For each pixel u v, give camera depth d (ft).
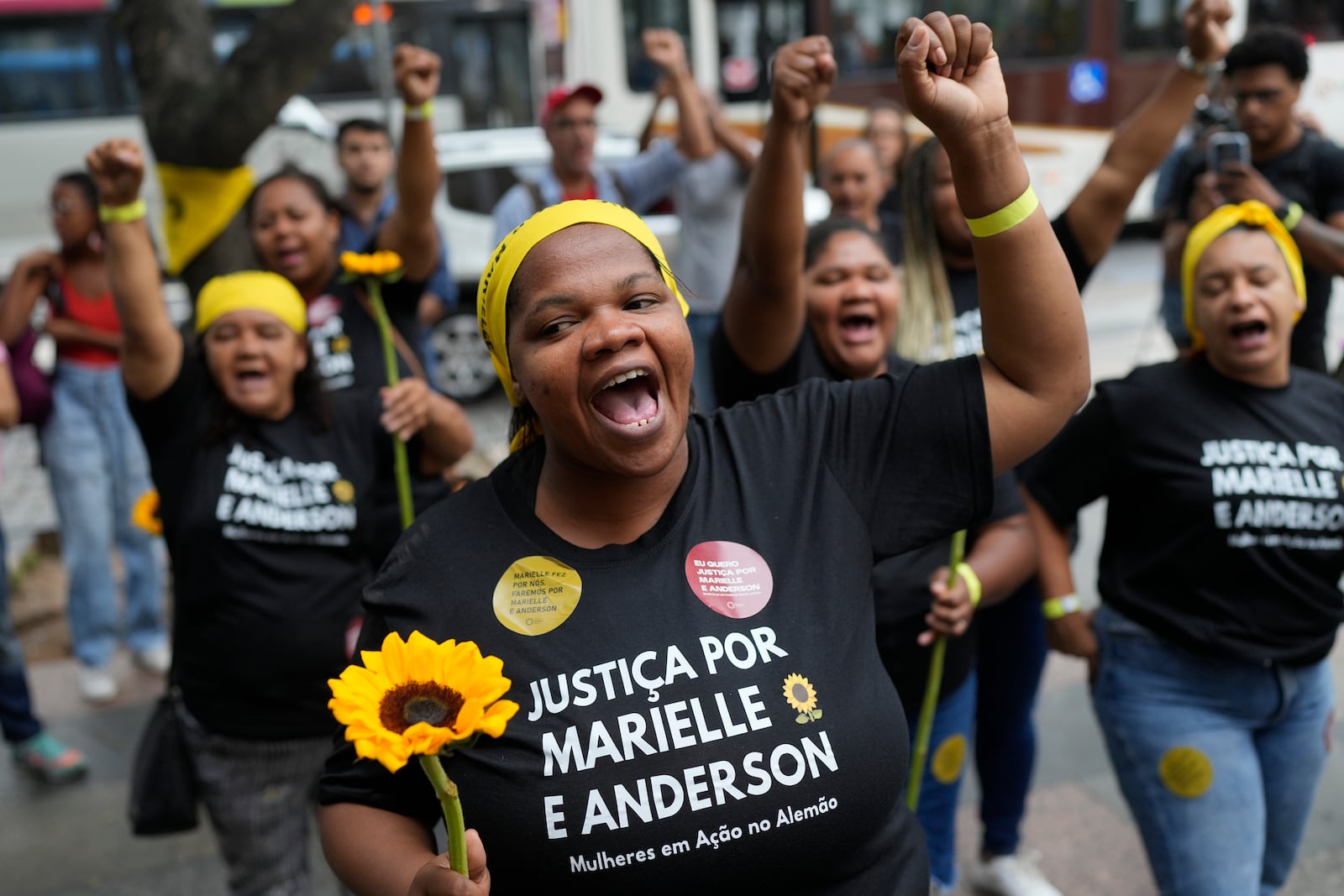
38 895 11.27
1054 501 8.68
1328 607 8.12
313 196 11.58
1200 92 8.07
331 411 8.98
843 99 37.99
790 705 4.52
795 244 7.61
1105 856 11.18
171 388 8.79
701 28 37.70
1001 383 5.03
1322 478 7.99
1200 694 8.13
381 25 17.39
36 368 14.92
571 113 18.01
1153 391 8.26
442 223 30.63
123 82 39.04
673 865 4.40
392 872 4.59
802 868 4.54
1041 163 40.04
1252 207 8.11
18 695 13.20
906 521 5.02
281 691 8.59
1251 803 8.02
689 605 4.63
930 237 9.98
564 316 4.56
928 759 9.04
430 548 4.86
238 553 8.56
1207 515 7.99
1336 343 29.89
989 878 10.53
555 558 4.74
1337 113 41.50
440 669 3.84
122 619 17.84
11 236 39.52
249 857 8.87
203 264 12.08
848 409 5.13
